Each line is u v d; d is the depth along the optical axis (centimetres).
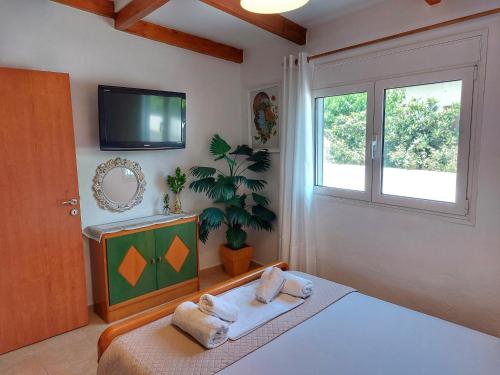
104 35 297
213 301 174
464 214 233
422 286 259
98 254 285
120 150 305
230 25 317
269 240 386
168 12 289
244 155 399
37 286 254
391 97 266
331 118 311
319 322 177
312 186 324
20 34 258
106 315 284
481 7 215
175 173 351
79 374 223
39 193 249
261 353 153
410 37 248
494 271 223
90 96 293
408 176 263
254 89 379
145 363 147
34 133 244
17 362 234
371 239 288
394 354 152
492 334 228
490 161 219
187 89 355
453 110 235
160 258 312
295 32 307
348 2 265
